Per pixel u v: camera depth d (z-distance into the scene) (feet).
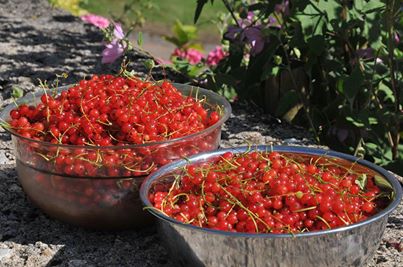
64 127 3.59
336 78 4.96
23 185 3.78
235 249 3.08
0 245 3.75
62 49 6.68
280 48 5.26
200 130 3.74
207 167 3.53
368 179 3.54
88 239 3.77
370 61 5.10
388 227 3.92
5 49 6.61
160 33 9.23
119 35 4.67
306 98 5.26
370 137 4.83
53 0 8.31
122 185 3.55
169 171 3.51
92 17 7.00
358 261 3.22
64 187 3.59
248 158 3.59
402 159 4.73
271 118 5.37
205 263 3.16
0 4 8.34
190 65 5.73
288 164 3.59
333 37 5.04
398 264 3.59
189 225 3.08
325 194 3.28
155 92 3.81
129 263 3.59
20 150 3.67
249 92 5.44
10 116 3.83
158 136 3.59
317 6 4.71
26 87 5.73
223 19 6.17
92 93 3.74
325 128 5.11
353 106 4.97
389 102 5.02
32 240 3.79
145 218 3.69
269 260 3.09
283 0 5.05
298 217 3.23
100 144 3.56
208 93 4.04
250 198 3.25
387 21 4.42
